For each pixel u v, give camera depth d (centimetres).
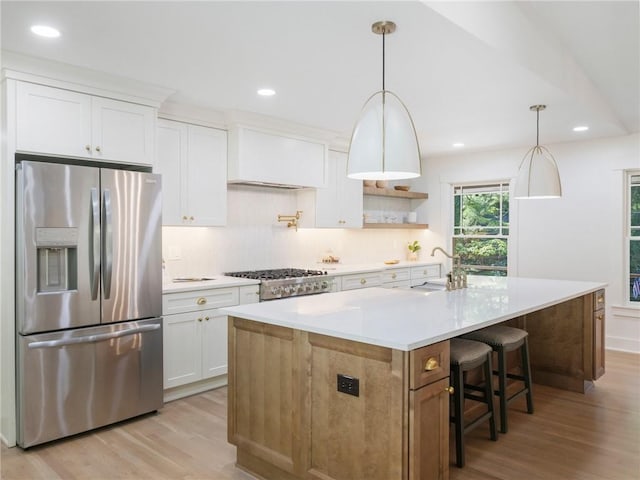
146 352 331
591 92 389
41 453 280
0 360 296
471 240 634
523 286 380
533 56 297
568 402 363
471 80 319
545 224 563
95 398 306
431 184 663
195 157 402
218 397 373
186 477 252
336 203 534
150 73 310
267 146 438
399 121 226
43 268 290
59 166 289
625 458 272
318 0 212
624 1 256
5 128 283
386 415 197
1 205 292
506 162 589
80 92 311
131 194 322
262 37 253
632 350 510
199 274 443
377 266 568
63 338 292
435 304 286
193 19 232
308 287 452
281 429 237
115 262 315
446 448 210
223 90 347
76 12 225
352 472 209
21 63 281
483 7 254
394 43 258
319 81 325
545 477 250
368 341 198
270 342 243
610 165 517
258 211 492
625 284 517
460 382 262
